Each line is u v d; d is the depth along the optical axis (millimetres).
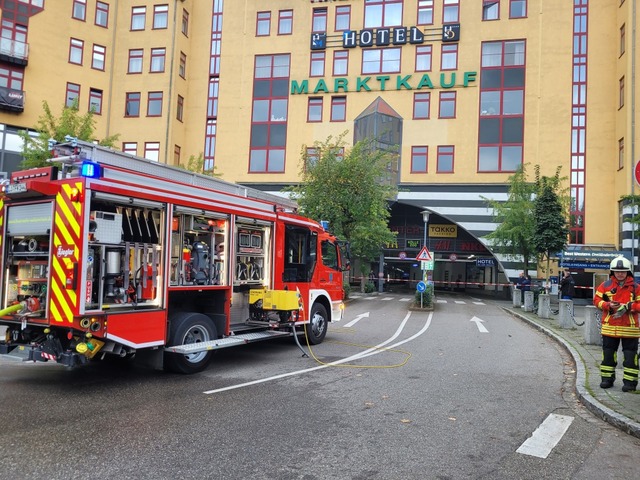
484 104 31688
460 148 31750
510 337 13797
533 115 31000
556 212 20422
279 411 6039
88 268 6555
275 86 34594
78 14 32875
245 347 10984
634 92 27469
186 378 7758
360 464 4480
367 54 33406
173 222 7965
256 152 34406
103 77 33812
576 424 5859
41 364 8703
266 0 35188
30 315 6859
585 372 8406
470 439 5238
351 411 6125
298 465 4414
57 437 4953
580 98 30656
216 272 8750
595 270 29562
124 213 7160
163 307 7586
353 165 23609
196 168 27000
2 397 6414
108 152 7312
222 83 35281
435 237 38688
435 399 6809
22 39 30391
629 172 27344
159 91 34062
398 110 32625
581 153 30391
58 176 6961
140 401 6352
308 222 11281
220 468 4297
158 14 34562
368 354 10312
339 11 34031
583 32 30875
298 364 9070
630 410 6102
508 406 6562
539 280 30453
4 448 4637
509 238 25031
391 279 46312
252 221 9562
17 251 7285
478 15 32062
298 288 10797
